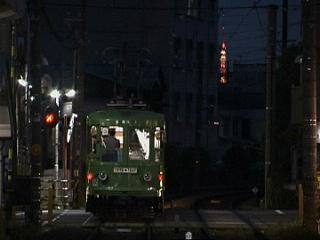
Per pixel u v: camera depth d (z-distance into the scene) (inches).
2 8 1793.8
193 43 5669.3
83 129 2957.7
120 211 2413.9
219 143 6299.2
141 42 5354.3
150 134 2405.3
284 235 1844.2
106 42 5324.8
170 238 1876.2
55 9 5054.1
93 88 5132.9
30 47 2261.3
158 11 5369.1
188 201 3846.0
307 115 1819.6
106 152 2396.7
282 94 3420.3
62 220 2329.0
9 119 1971.0
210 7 5851.4
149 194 2386.8
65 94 3435.0
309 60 1809.8
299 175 3248.0
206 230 2042.3
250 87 7564.0
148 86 5300.2
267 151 3203.7
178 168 4788.4
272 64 3221.0
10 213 1894.7
